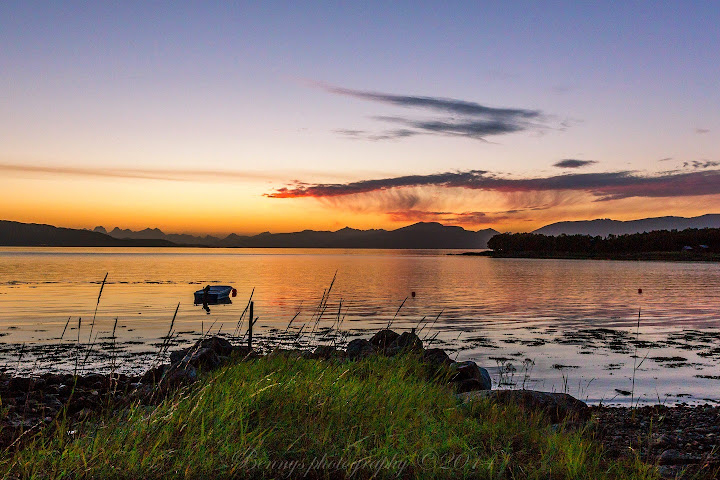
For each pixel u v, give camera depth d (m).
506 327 31.28
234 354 11.19
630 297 53.19
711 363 21.11
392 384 8.79
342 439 6.17
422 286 66.75
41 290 53.59
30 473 5.07
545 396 9.03
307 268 123.81
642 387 17.00
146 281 70.56
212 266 131.62
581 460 6.08
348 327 29.84
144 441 5.65
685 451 8.28
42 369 17.27
